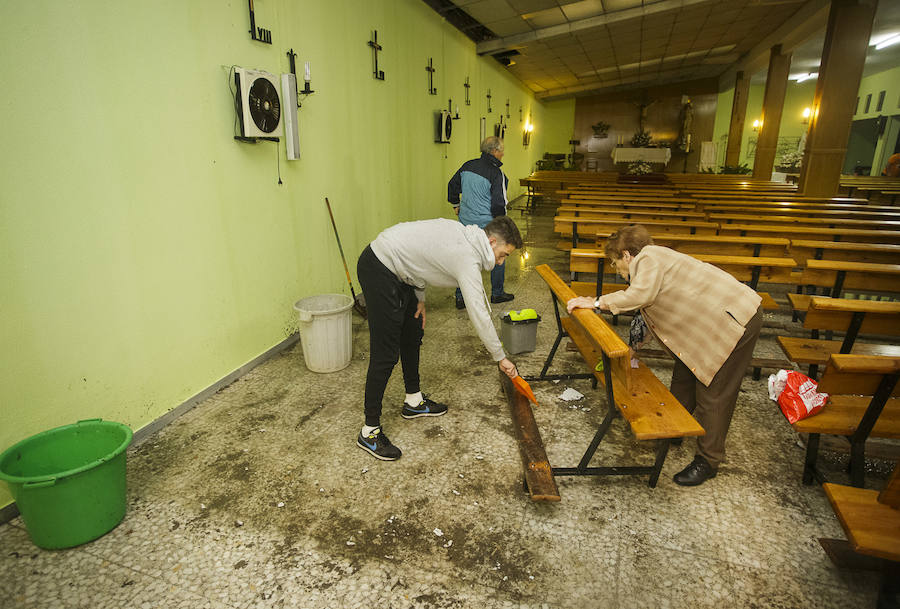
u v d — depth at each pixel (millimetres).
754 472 2254
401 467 2297
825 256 3969
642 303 2076
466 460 2350
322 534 1890
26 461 1882
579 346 2738
